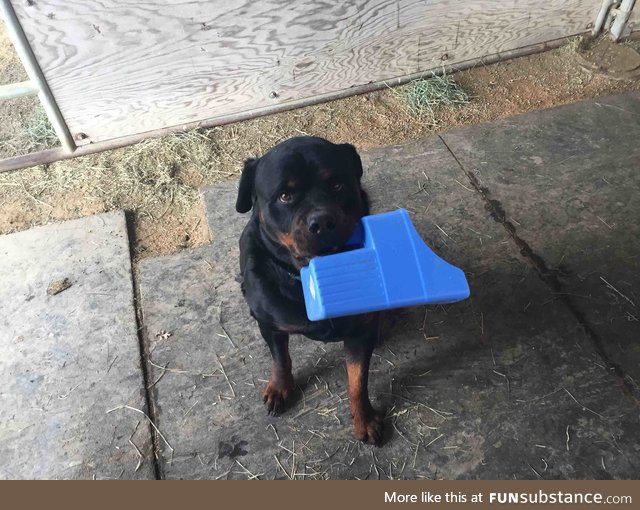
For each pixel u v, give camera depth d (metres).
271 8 1.60
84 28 1.51
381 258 0.81
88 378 1.18
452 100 1.79
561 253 1.33
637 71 1.83
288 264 0.96
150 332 1.25
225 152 1.71
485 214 1.43
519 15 1.83
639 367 1.12
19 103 1.97
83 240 1.46
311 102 1.83
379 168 1.58
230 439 1.08
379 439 1.05
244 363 1.19
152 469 1.04
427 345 1.19
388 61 1.82
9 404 1.15
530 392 1.10
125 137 1.76
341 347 1.20
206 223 1.51
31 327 1.28
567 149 1.59
